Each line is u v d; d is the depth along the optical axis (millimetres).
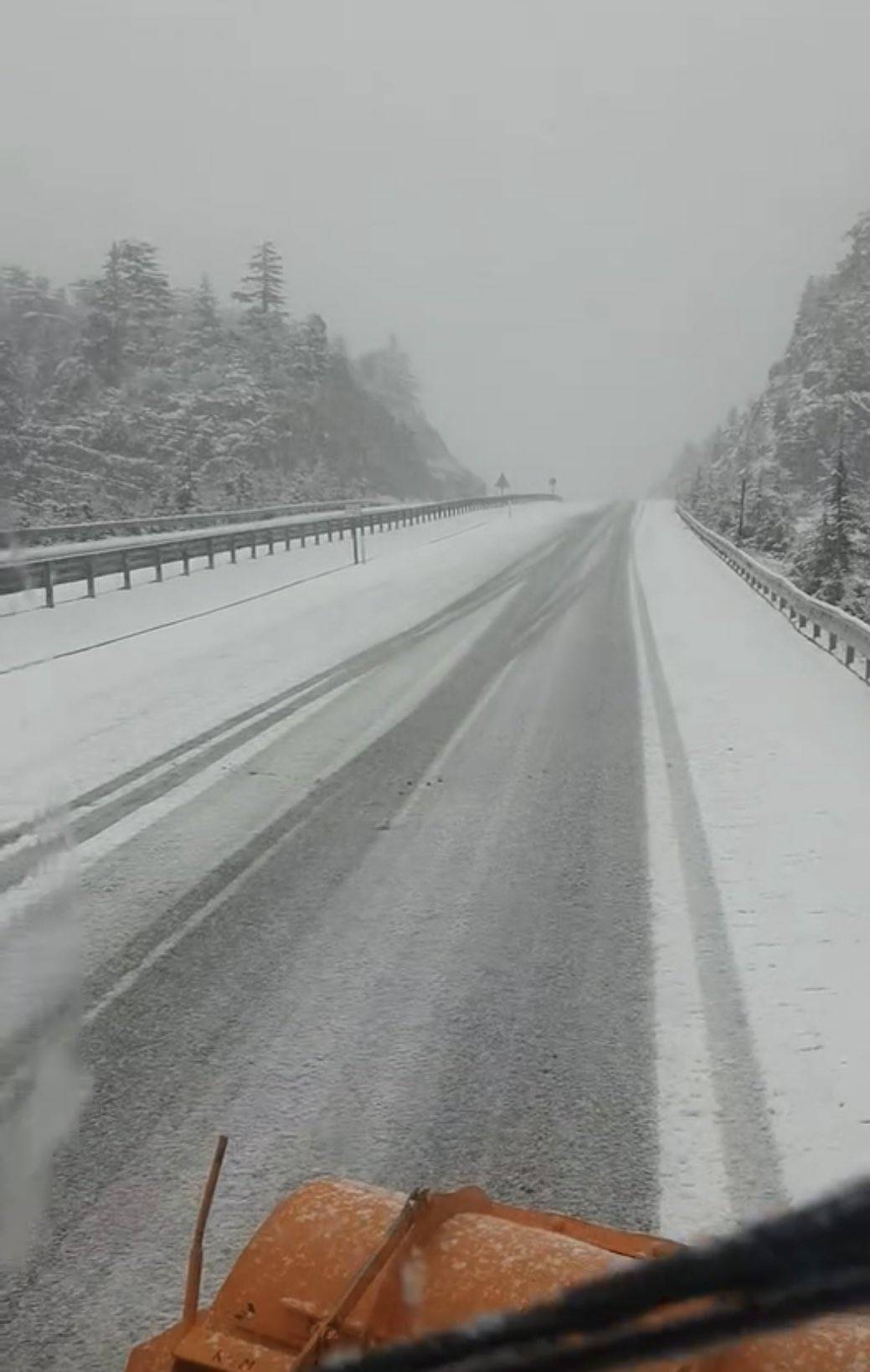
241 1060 5203
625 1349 1140
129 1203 4133
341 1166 4355
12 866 7902
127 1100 4859
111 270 85375
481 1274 2273
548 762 10859
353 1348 2182
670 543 49281
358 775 10406
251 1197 4164
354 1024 5562
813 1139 4453
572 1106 4758
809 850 8078
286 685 14844
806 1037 5301
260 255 97812
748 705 13680
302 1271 2416
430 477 105562
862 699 14227
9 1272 3758
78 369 78688
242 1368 2203
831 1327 2055
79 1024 5562
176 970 6207
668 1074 5000
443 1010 5688
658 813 9133
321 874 7773
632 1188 4168
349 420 93688
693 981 5957
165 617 21406
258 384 86188
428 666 16453
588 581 30375
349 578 29719
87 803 9461
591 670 16219
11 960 6289
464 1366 1298
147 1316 3557
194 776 10320
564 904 7152
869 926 6621
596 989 5898
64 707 13352
